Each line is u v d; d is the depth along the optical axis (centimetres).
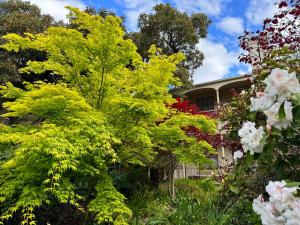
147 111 463
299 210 116
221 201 404
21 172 402
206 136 635
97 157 427
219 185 348
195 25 1688
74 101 423
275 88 148
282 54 243
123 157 590
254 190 290
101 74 522
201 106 1600
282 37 439
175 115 617
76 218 516
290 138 181
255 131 161
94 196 527
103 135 411
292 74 145
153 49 586
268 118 157
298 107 147
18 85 1212
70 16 479
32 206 384
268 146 163
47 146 360
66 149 379
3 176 425
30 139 365
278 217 125
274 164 199
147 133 525
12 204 403
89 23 475
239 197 335
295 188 122
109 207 409
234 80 1414
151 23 1566
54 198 468
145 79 544
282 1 436
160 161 873
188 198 543
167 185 884
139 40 1503
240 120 313
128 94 521
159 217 475
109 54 490
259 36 454
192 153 604
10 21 1232
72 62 518
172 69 539
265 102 164
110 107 503
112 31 469
